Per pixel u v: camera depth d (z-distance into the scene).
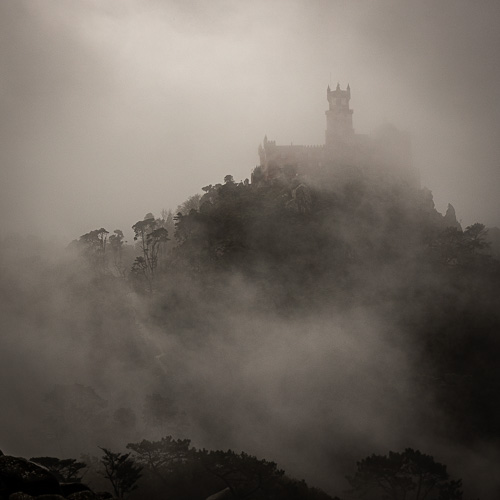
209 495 99.88
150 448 103.81
